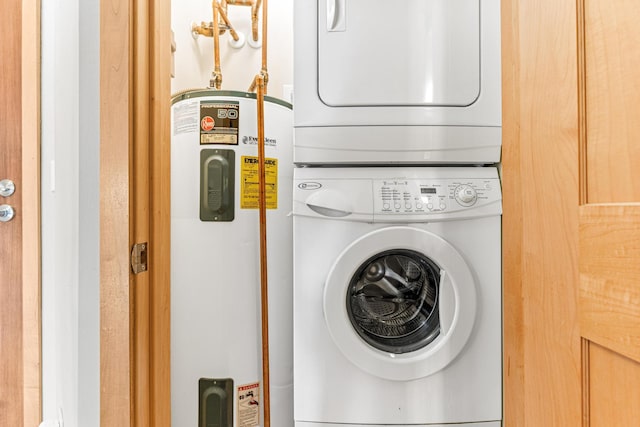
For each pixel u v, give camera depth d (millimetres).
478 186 1131
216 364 1235
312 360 1097
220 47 1736
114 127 813
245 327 1256
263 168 1244
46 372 1475
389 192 1117
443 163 1171
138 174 841
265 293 1236
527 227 775
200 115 1249
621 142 533
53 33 1479
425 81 1136
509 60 971
